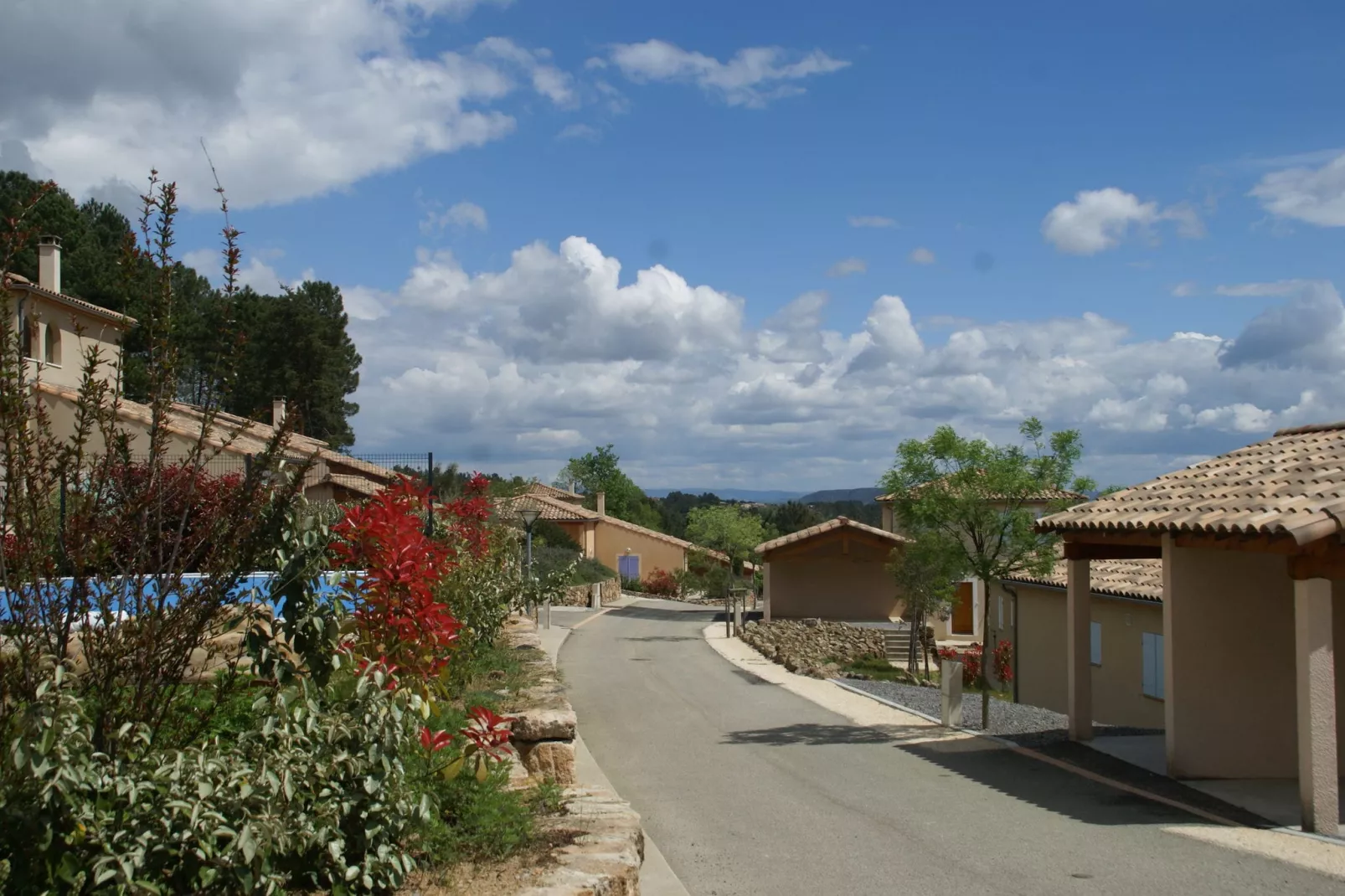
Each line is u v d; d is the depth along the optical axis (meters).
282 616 5.30
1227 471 12.39
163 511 4.84
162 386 4.96
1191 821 9.30
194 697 5.16
